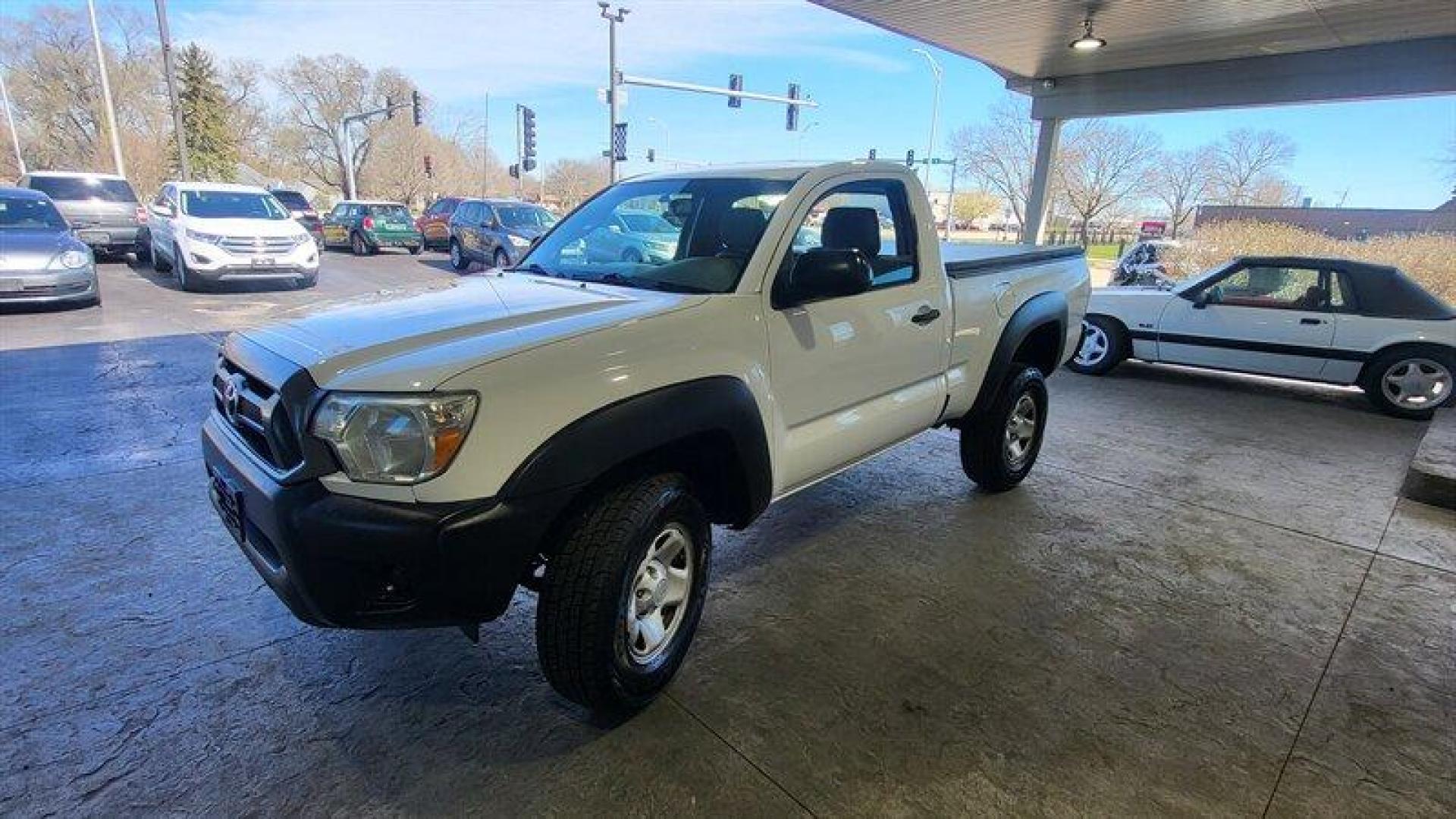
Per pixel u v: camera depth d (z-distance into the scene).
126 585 3.16
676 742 2.35
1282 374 7.62
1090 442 5.84
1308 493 4.82
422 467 1.96
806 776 2.22
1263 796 2.19
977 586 3.40
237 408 2.39
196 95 53.34
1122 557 3.76
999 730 2.44
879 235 3.37
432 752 2.28
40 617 2.91
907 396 3.59
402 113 64.00
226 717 2.40
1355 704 2.63
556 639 2.25
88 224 14.83
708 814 2.07
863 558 3.65
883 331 3.31
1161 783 2.23
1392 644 3.03
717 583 3.37
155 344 7.91
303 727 2.37
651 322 2.41
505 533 2.02
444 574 1.99
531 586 2.38
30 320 9.19
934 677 2.71
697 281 2.86
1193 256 16.42
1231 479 5.06
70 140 54.38
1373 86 10.30
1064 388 7.92
